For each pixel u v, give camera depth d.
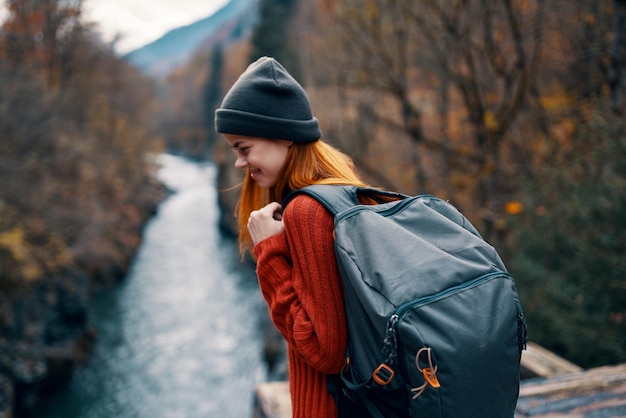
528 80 7.77
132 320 17.66
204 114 81.25
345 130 14.28
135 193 33.69
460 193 9.52
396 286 0.95
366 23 9.55
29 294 13.08
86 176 21.17
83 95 30.55
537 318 4.78
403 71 9.95
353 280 0.98
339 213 1.05
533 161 8.08
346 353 1.04
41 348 12.91
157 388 13.54
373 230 1.02
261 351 15.45
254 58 37.41
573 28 7.31
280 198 1.25
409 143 12.58
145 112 50.22
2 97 17.25
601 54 6.01
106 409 12.66
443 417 0.91
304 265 1.05
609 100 4.83
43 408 12.51
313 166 1.19
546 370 2.68
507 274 1.04
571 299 4.33
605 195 4.24
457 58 9.04
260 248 1.15
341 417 1.14
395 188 10.95
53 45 26.67
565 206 4.79
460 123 10.69
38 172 17.05
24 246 13.47
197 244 27.48
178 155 81.12
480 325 0.94
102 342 16.03
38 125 17.97
